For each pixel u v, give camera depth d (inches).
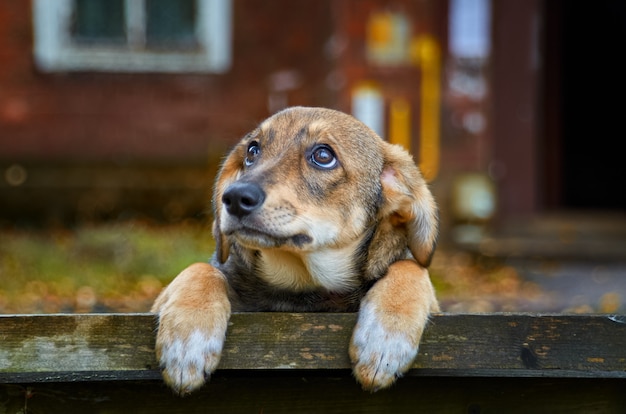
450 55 433.1
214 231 147.0
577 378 121.6
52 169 464.1
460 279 361.1
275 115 151.7
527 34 427.2
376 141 151.1
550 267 402.6
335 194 140.7
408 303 121.5
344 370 118.6
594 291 346.0
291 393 120.0
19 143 462.3
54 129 463.8
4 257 354.6
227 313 118.1
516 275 380.2
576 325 116.9
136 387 118.1
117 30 465.1
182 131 469.1
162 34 466.9
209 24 464.4
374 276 143.6
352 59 435.5
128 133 467.5
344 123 148.6
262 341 115.3
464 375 118.1
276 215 131.0
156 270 339.9
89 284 320.8
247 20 465.1
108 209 459.5
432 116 435.2
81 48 462.6
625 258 409.1
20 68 460.4
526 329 117.0
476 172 433.7
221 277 129.8
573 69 620.7
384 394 120.7
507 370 117.0
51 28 458.9
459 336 117.4
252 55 466.9
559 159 536.1
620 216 485.1
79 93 464.1
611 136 617.6
